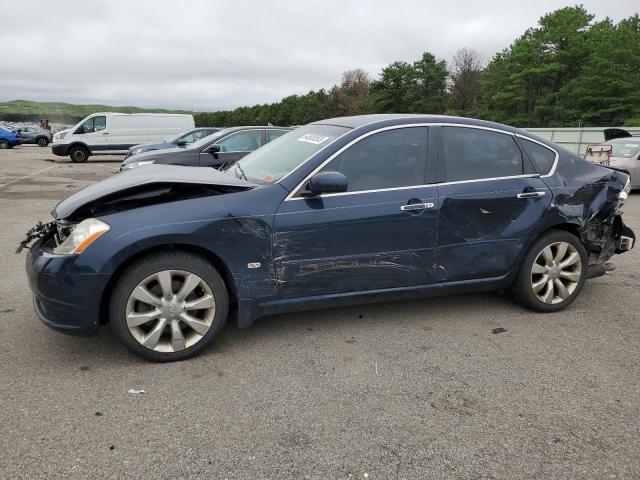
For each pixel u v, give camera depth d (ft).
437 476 7.97
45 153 96.94
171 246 11.23
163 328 11.21
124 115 76.79
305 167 12.10
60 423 9.09
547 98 175.32
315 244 11.93
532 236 13.98
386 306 15.03
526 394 10.36
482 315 14.46
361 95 257.55
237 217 11.29
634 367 11.57
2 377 10.62
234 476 7.88
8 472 7.83
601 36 170.19
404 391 10.39
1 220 28.02
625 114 150.92
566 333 13.34
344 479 7.87
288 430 9.05
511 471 8.11
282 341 12.61
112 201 11.30
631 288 17.13
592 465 8.27
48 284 10.60
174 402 9.84
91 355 11.68
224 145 33.32
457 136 13.55
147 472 7.92
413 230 12.69
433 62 208.44
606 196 14.97
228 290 12.02
